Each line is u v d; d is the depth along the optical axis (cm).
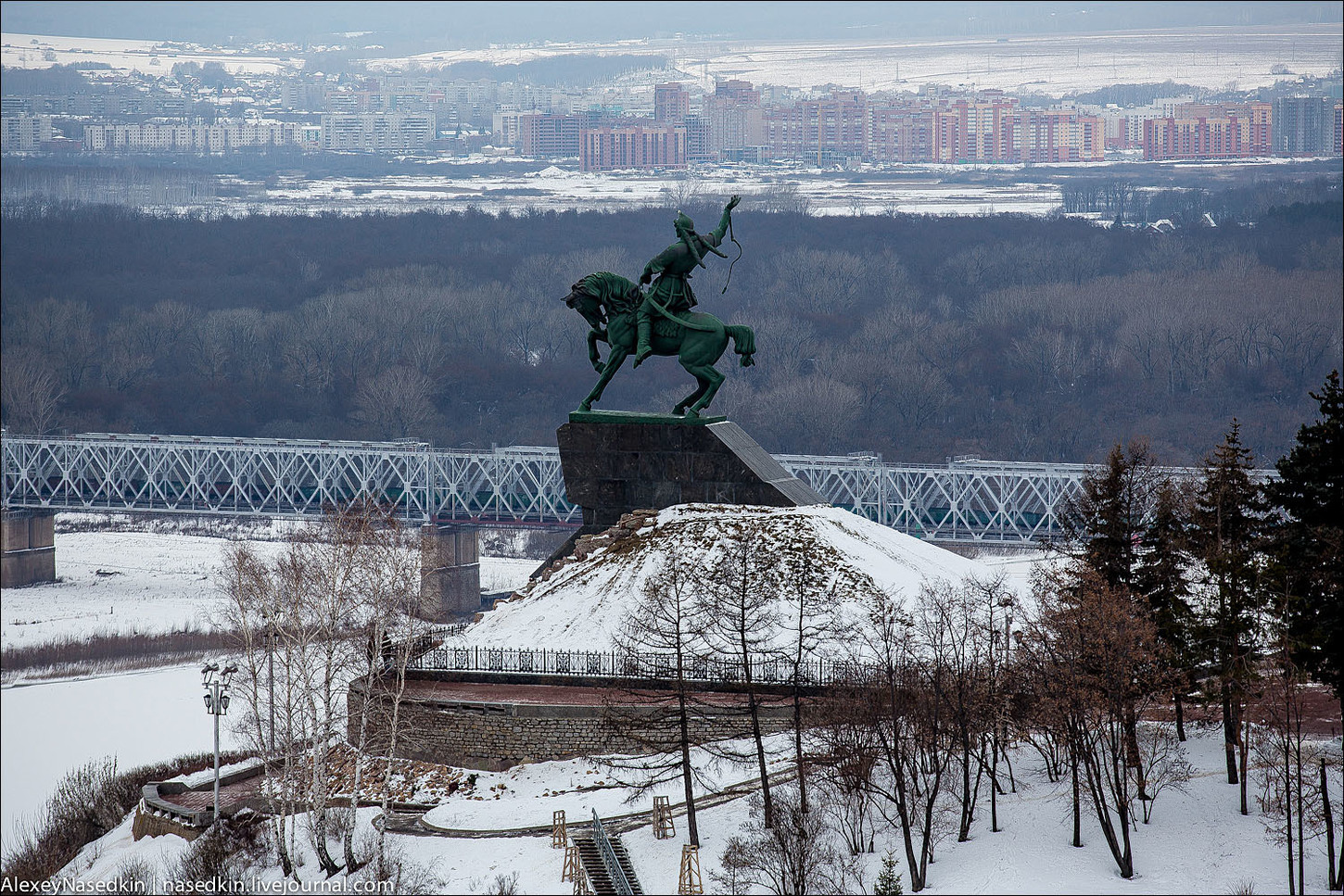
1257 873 18975
